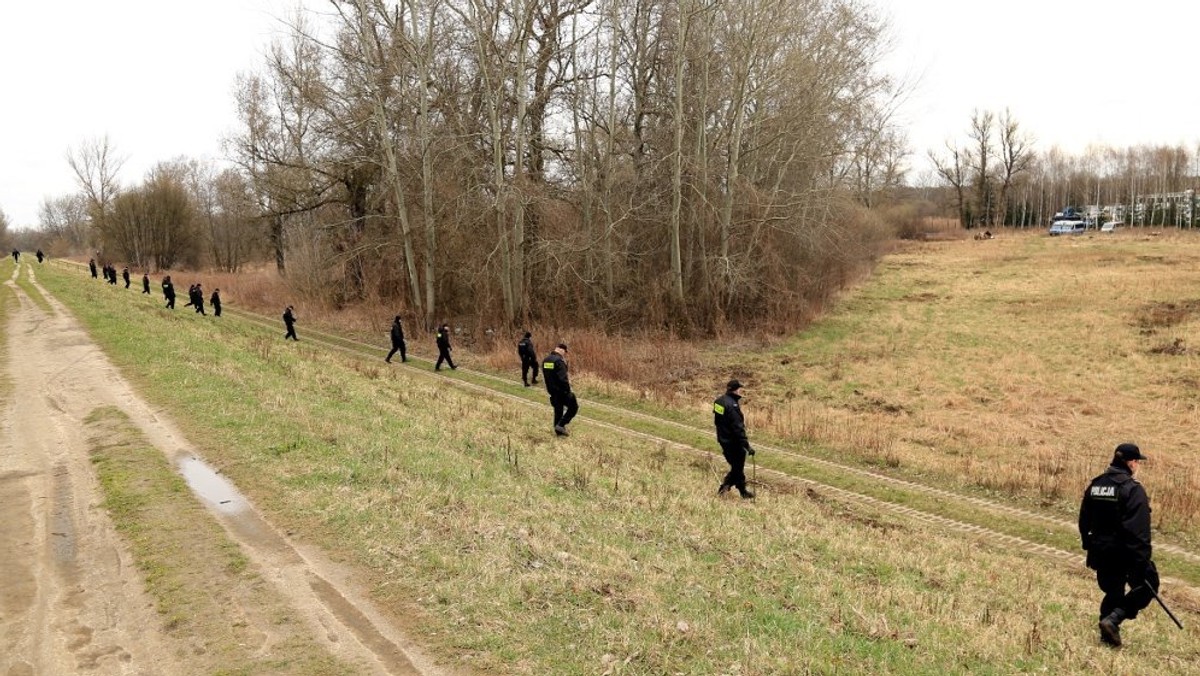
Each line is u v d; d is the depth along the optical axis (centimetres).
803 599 705
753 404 1981
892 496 1246
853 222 3900
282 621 588
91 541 734
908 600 733
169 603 610
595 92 2886
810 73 2875
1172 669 650
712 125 3133
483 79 2820
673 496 1046
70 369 1597
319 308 3428
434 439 1191
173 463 970
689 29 2883
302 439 1080
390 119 3152
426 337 2870
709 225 2980
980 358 2481
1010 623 705
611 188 2973
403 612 606
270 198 3850
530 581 663
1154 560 1000
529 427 1462
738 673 539
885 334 2908
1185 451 1521
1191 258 4334
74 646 552
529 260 2927
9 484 895
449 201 2936
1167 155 8494
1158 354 2366
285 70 3506
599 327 2831
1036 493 1275
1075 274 3997
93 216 7588
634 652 557
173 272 6397
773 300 2995
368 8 2911
